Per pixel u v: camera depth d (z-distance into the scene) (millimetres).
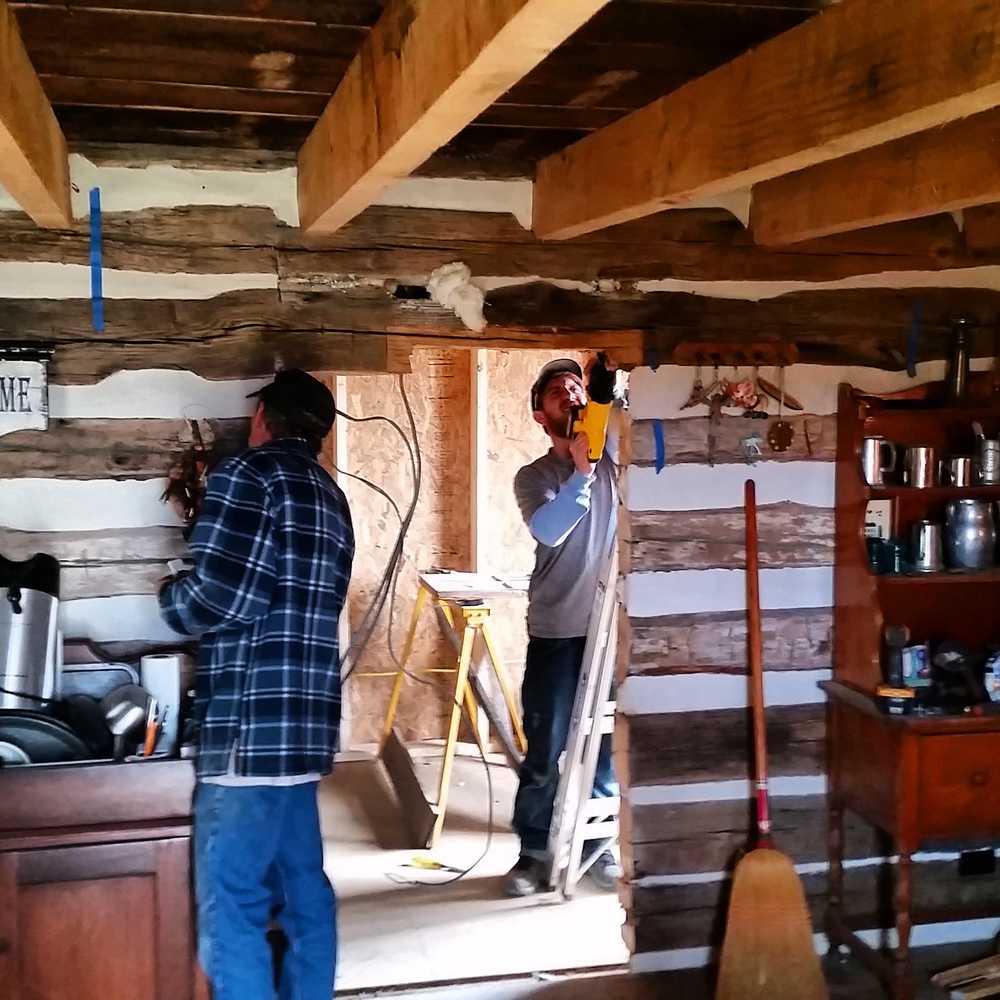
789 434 3264
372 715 5309
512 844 4266
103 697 2738
